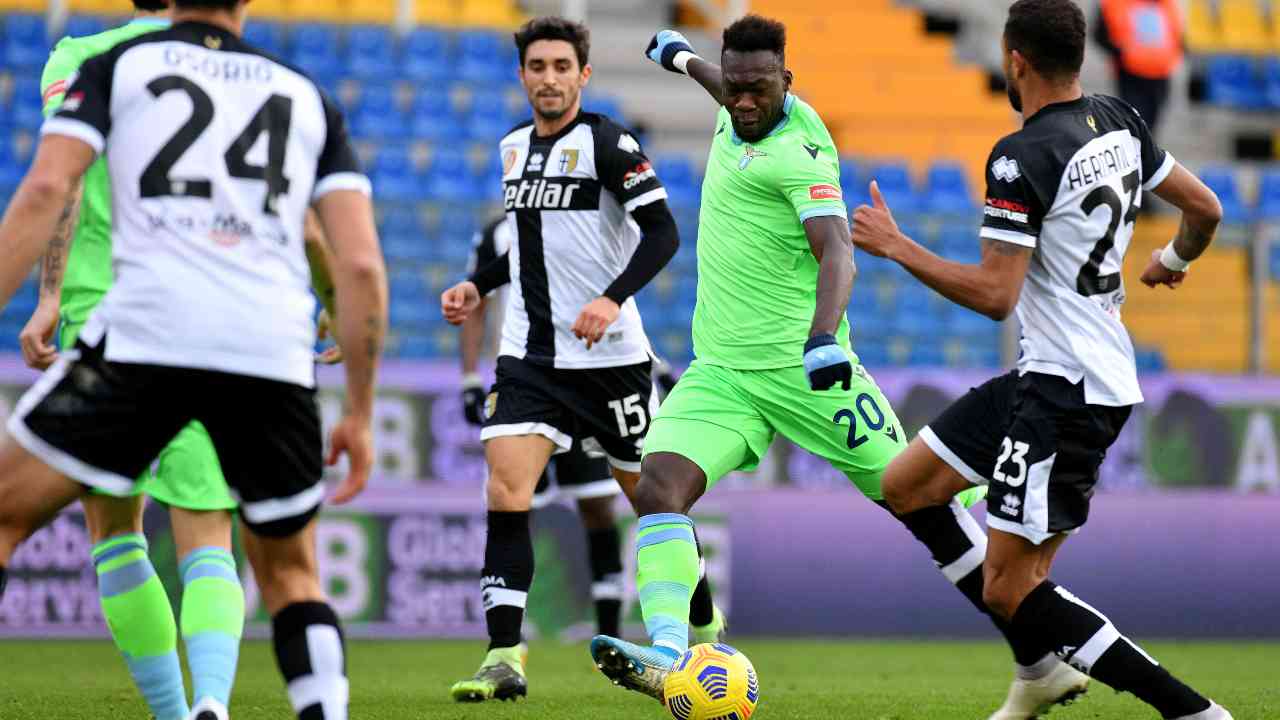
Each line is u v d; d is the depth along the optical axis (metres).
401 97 53.31
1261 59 61.34
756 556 36.34
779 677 25.98
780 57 18.05
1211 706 14.66
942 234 47.56
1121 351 15.17
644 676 16.20
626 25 61.41
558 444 20.48
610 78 59.56
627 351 20.58
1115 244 15.20
